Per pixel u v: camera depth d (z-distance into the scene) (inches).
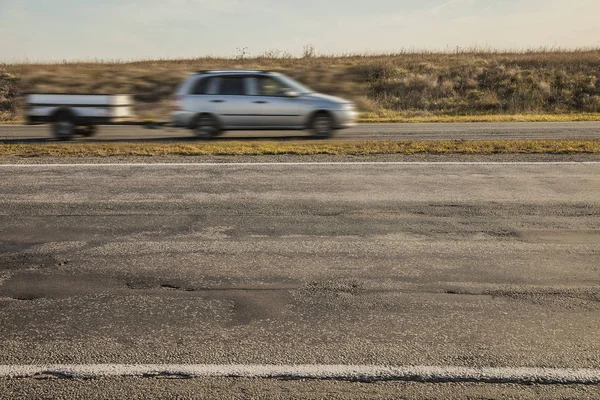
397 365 166.2
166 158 516.7
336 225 309.6
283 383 157.3
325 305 208.4
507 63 1713.8
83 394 153.4
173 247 274.2
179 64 1865.2
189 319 197.6
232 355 172.6
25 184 411.8
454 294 217.6
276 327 191.2
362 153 535.8
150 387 155.9
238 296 217.0
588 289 221.3
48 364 168.7
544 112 1331.2
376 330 188.5
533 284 226.8
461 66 1690.5
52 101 698.2
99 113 704.4
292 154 535.2
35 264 252.4
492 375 160.6
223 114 693.3
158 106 1045.8
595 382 157.1
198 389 154.7
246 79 700.0
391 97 1461.6
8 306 209.2
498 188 392.2
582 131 750.5
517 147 562.3
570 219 319.0
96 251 269.0
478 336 183.9
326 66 1675.7
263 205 351.6
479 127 831.7
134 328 191.2
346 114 695.1
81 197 372.8
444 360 168.9
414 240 283.6
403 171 450.9
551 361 168.1
